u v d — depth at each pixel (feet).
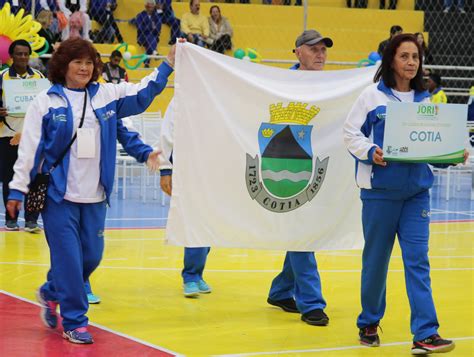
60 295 19.76
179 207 21.57
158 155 20.61
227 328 21.85
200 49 21.57
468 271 30.91
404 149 18.90
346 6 75.25
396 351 19.98
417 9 76.54
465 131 19.13
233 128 21.85
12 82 33.24
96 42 62.39
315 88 22.56
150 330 21.42
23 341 19.84
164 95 63.77
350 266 31.63
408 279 19.47
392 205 19.65
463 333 21.88
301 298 22.77
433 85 56.08
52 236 19.54
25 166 19.25
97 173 19.85
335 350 19.93
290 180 22.27
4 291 25.41
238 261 32.12
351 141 19.61
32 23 39.45
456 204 53.16
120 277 28.35
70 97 19.72
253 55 55.01
